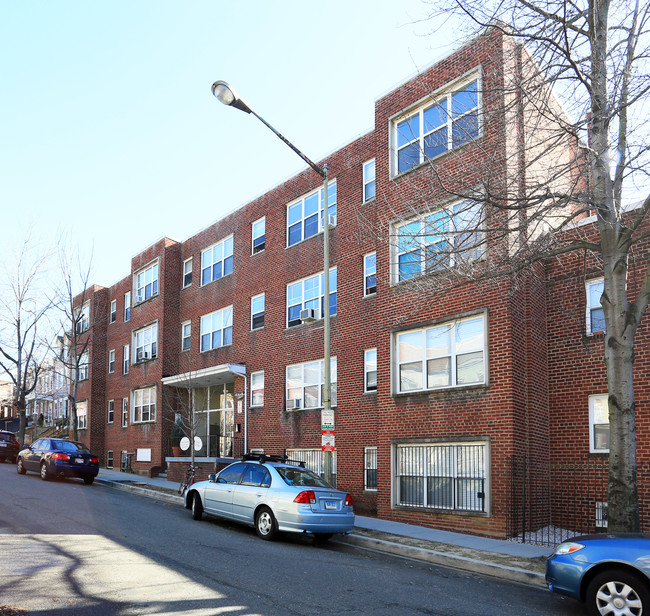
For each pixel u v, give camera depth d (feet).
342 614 22.02
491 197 33.99
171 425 90.33
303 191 70.79
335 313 64.13
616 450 30.27
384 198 54.34
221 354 81.76
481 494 43.24
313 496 37.11
